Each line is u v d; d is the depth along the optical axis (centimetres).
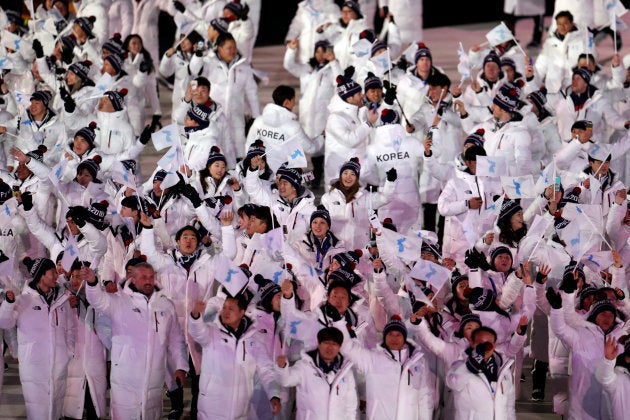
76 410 3603
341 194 4144
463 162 4272
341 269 3566
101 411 3622
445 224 4362
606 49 8181
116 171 3819
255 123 4703
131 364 3441
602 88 5559
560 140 5022
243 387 3359
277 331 3459
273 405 3284
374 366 3259
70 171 4278
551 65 6119
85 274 3347
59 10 6425
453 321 3519
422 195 4853
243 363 3338
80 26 5897
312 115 5641
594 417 3409
